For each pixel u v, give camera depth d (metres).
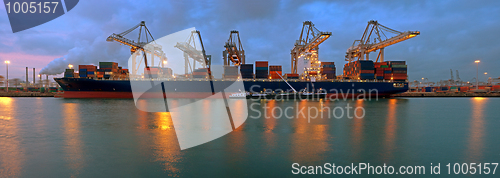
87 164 9.18
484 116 25.02
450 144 12.52
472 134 15.23
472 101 55.47
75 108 32.19
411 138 13.87
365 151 11.06
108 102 43.50
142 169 8.69
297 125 18.22
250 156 10.24
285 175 8.20
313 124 18.75
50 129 16.48
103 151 10.90
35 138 13.62
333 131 15.84
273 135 14.45
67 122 19.72
